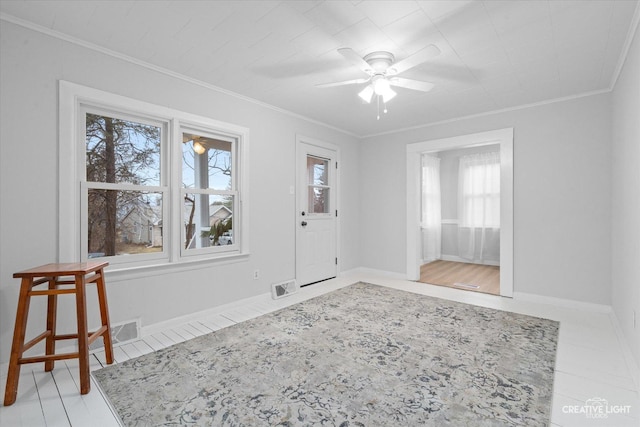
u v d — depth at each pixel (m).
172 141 2.84
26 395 1.79
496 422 1.56
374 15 1.98
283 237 3.89
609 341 2.50
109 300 2.48
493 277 4.87
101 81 2.42
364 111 3.92
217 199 3.27
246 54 2.51
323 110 3.88
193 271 3.00
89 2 1.88
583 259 3.32
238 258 3.39
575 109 3.35
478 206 6.15
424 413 1.63
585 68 2.70
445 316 3.07
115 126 2.59
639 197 1.98
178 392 1.82
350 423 1.56
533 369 2.06
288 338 2.56
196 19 2.05
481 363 2.14
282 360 2.19
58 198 2.23
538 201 3.58
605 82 3.01
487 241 6.05
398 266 4.80
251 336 2.61
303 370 2.05
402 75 2.84
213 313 3.14
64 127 2.25
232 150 3.40
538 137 3.57
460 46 2.34
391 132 4.87
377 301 3.58
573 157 3.37
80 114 2.38
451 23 2.05
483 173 6.10
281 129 3.85
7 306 2.04
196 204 3.09
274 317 3.06
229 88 3.20
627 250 2.40
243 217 3.42
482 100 3.50
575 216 3.36
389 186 4.90
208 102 3.10
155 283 2.74
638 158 2.01
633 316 2.16
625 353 2.29
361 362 2.16
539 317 3.05
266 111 3.67
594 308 3.25
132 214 2.67
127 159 2.65
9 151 2.05
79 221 2.36
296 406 1.69
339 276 4.82
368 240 5.17
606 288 3.19
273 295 3.70
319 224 4.49
